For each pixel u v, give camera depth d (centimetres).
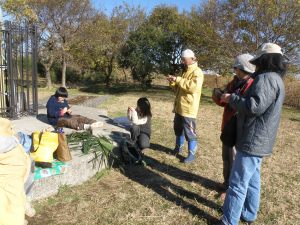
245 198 428
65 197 468
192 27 1950
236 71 428
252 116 366
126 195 492
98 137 593
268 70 360
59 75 2688
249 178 388
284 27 1587
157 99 1705
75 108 935
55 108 679
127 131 690
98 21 2297
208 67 1941
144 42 2244
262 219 454
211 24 1739
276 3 1567
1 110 695
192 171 602
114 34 2520
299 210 488
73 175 499
